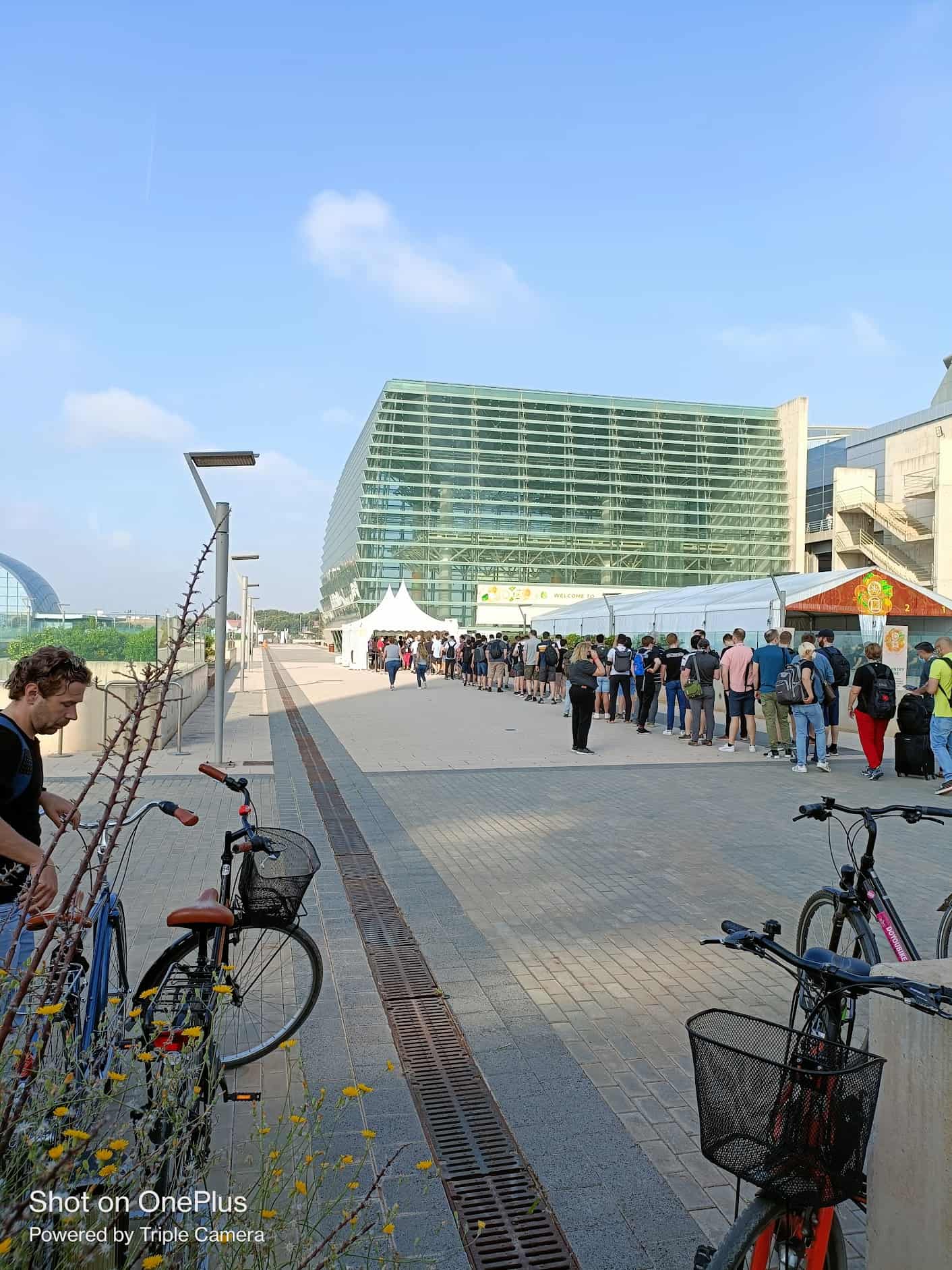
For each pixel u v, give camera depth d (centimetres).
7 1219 161
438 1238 300
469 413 7281
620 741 1648
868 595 2527
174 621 1753
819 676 1290
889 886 720
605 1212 316
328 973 533
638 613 3312
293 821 949
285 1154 327
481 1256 293
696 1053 219
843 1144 205
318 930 611
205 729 1822
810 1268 225
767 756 1462
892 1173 246
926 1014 239
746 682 1495
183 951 361
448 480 7138
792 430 7600
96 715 1407
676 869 768
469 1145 356
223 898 405
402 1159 344
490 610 6906
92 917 330
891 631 2277
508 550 7150
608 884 724
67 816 224
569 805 1044
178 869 746
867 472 5725
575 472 7362
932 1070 236
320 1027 461
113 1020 276
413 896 689
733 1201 324
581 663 1491
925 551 5275
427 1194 323
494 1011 483
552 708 2370
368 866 775
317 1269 211
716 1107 214
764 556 7612
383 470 7038
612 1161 347
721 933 612
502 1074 413
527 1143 358
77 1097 203
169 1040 259
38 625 1667
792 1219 224
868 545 5512
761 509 7650
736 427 7750
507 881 733
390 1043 443
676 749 1541
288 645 13025
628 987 516
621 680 1998
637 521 7444
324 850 831
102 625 1684
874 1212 251
